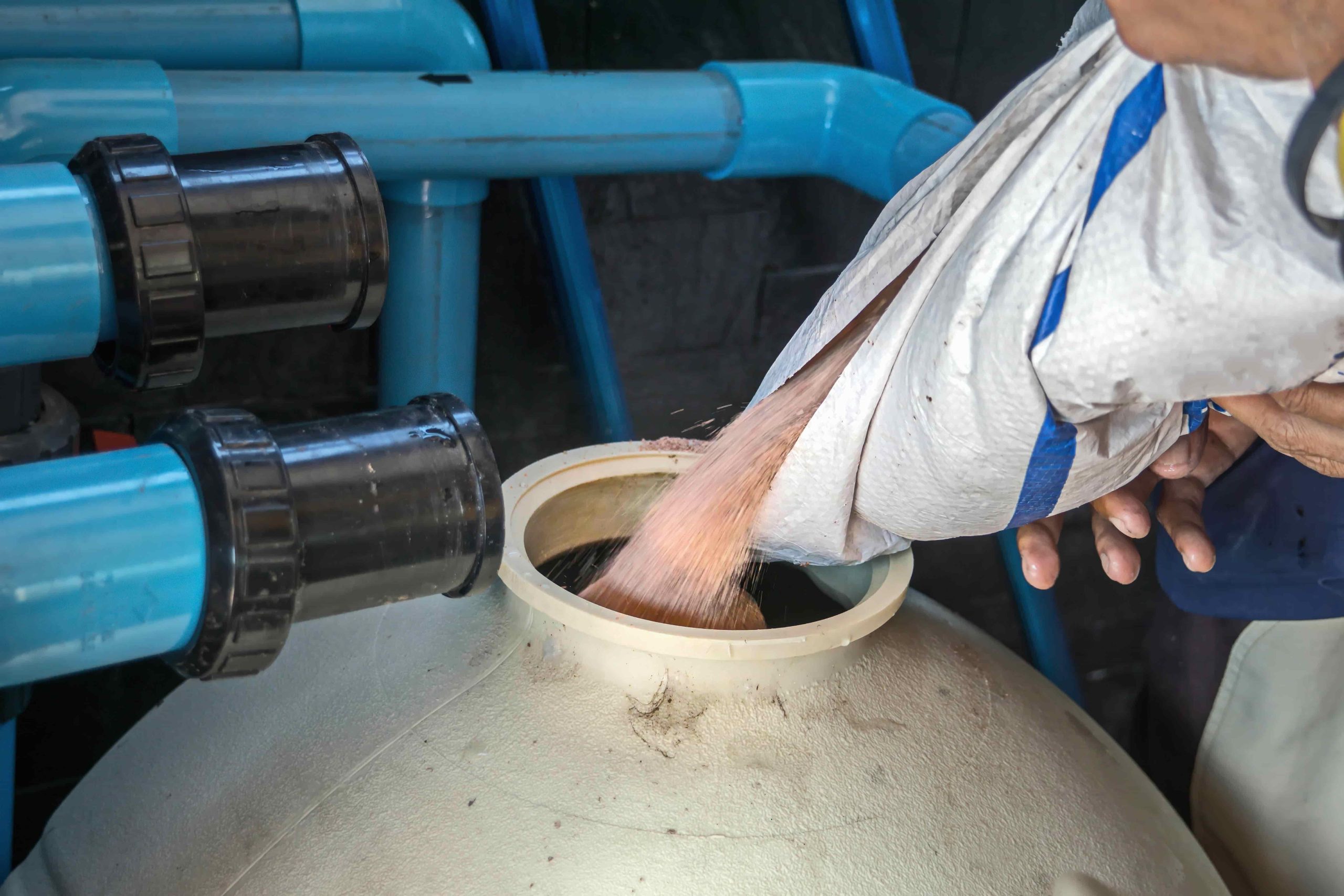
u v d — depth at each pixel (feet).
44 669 1.32
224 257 1.61
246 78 2.80
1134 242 1.81
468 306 3.61
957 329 2.05
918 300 2.23
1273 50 1.67
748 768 2.21
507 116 3.09
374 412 1.53
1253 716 3.63
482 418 4.64
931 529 2.49
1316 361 1.81
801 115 3.52
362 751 2.27
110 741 4.33
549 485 2.81
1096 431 2.12
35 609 1.27
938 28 4.63
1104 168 1.89
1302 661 3.49
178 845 2.25
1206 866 2.65
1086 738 2.70
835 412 2.38
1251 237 1.73
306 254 1.66
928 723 2.41
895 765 2.29
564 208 3.96
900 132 3.34
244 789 2.28
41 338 1.59
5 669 1.29
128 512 1.32
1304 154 1.51
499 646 2.42
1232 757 3.68
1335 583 3.23
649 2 4.24
